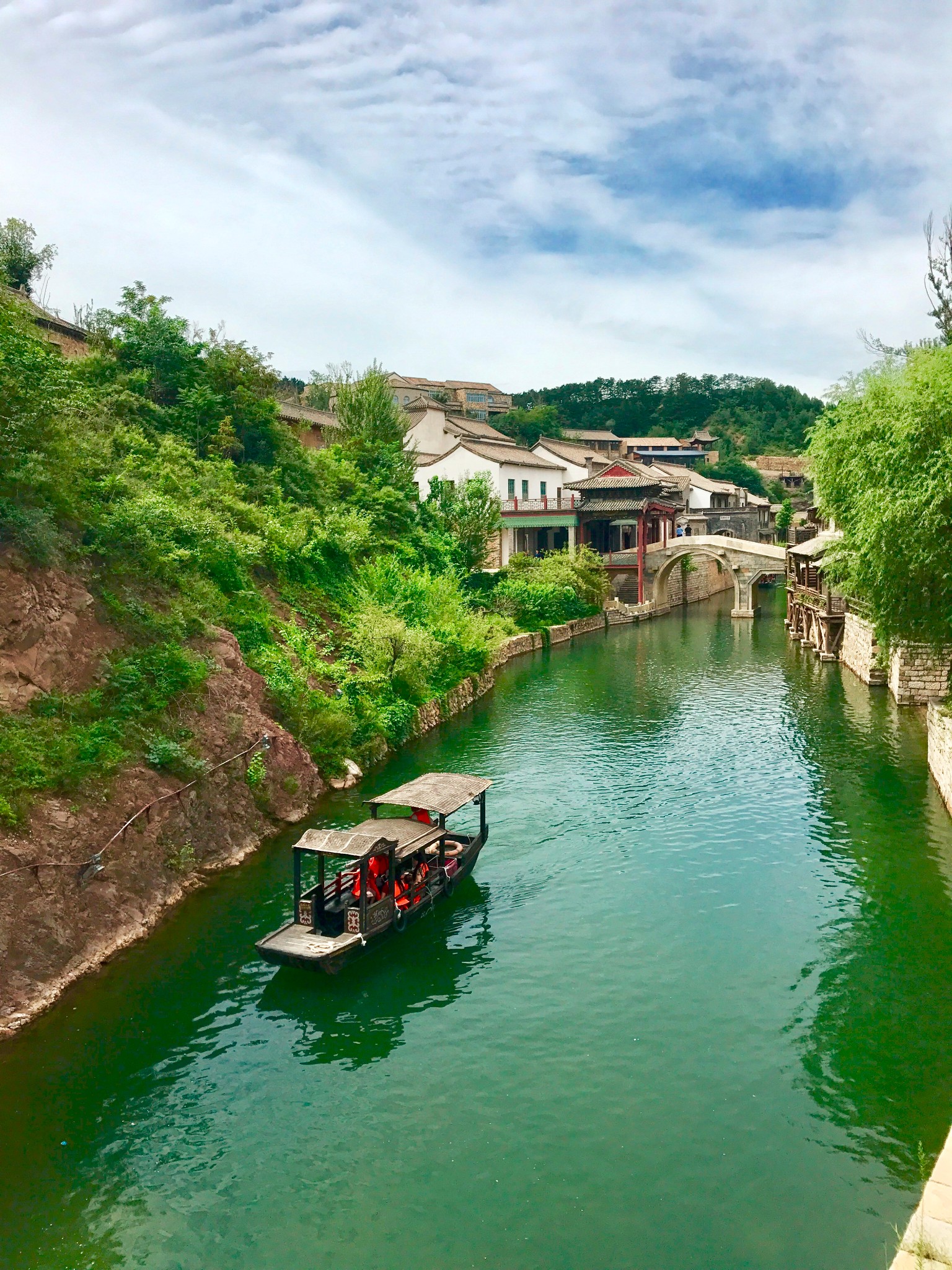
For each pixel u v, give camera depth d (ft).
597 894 63.93
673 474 346.54
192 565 84.69
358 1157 38.32
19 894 48.47
